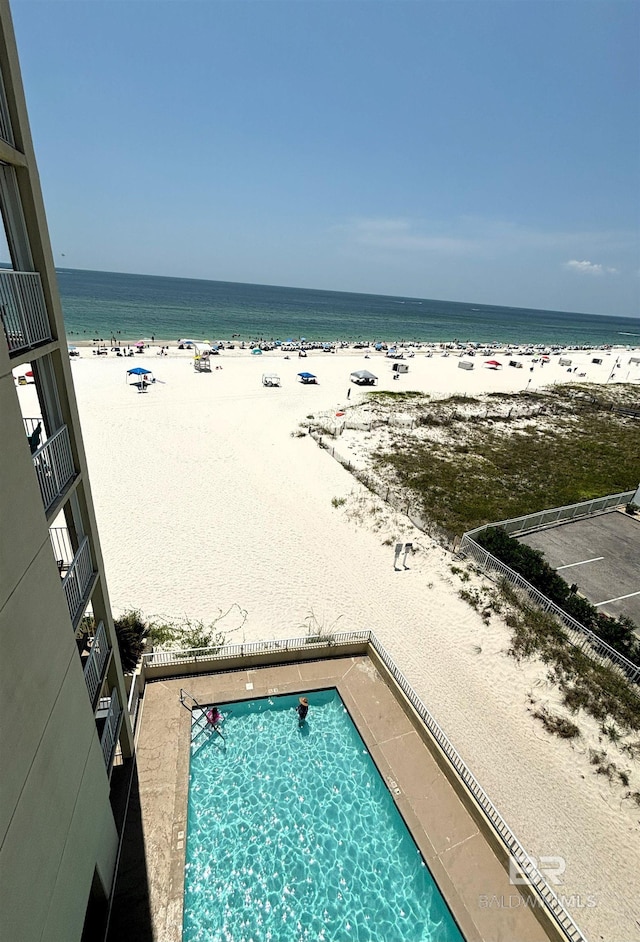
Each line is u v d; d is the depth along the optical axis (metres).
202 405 40.47
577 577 19.50
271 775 11.11
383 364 67.38
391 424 39.56
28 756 5.27
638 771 11.99
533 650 15.45
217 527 21.75
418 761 11.32
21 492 5.11
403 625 16.47
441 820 10.12
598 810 11.12
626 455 35.97
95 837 7.60
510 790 11.37
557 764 12.08
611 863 10.12
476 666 14.91
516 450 35.94
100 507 22.58
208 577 18.25
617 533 23.12
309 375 52.25
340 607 17.20
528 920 8.62
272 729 12.13
